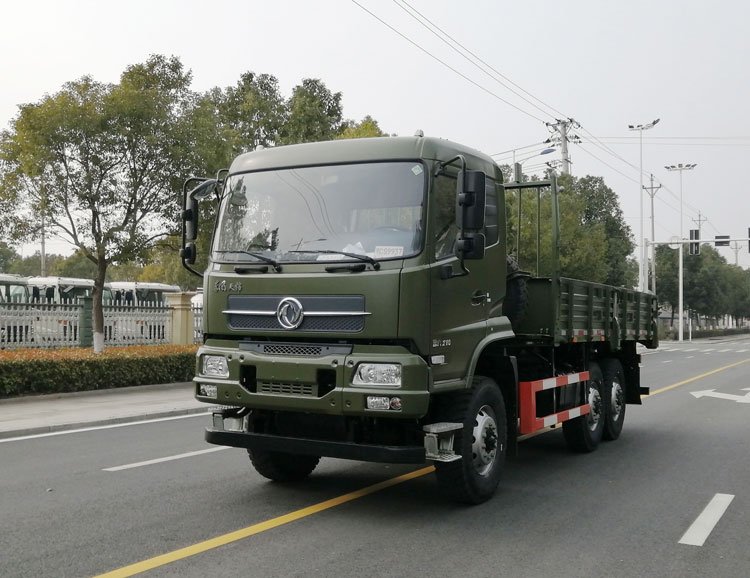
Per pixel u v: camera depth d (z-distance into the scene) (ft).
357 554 17.75
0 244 58.85
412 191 20.93
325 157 22.20
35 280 114.32
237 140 100.58
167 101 58.80
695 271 242.58
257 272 21.62
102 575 16.07
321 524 20.35
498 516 21.50
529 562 17.38
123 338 71.05
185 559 17.21
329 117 127.24
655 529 20.30
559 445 34.47
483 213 20.62
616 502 23.36
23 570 16.39
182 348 64.64
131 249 57.88
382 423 21.22
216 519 20.75
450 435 21.16
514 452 24.73
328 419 21.43
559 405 29.32
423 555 17.75
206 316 22.54
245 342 21.77
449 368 21.25
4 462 29.30
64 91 56.08
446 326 21.15
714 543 19.10
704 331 258.57
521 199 30.73
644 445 34.42
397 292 19.95
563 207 113.50
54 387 50.44
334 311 20.43
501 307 24.84
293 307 20.89
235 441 21.80
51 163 55.36
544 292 28.30
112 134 56.24
